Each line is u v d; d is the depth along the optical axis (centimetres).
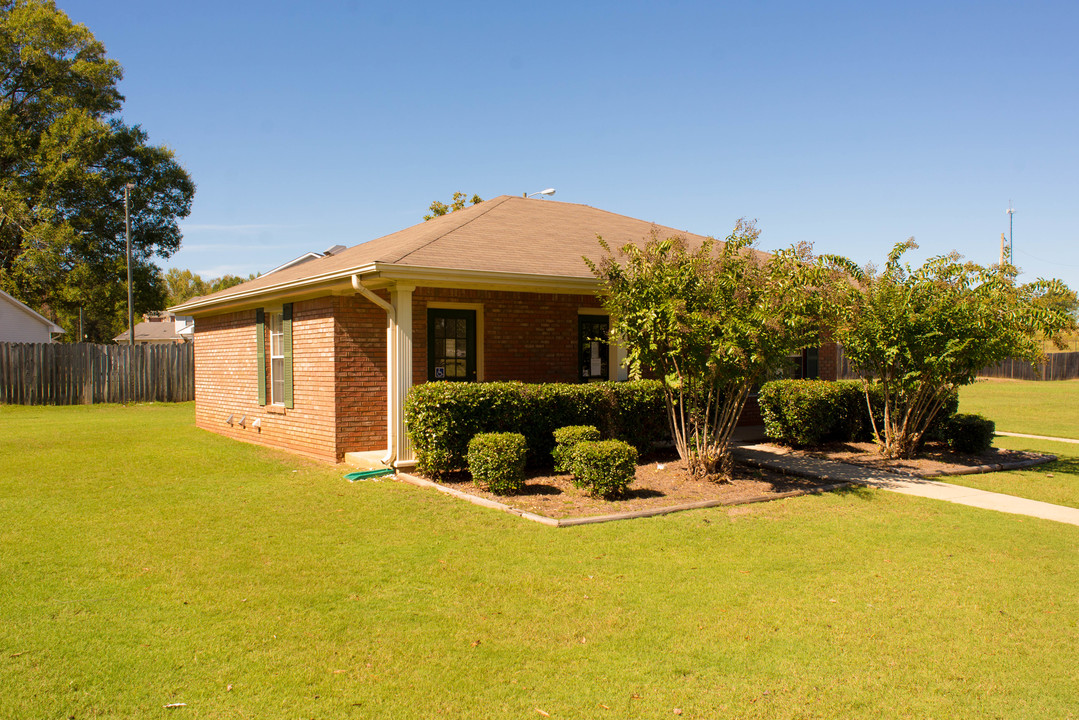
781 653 440
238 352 1449
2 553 620
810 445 1256
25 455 1178
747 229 911
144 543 654
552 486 895
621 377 1323
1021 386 3416
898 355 1103
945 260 1099
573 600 519
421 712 368
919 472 1037
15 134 3516
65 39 3688
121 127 3756
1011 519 770
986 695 392
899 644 454
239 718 360
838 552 641
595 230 1456
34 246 3438
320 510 784
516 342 1212
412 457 1013
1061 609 514
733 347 830
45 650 432
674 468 1021
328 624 475
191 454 1191
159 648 437
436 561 604
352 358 1108
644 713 370
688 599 524
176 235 3966
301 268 1460
